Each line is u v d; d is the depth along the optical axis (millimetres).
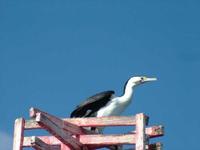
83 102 22531
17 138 16688
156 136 17828
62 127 16812
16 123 16859
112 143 16953
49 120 16344
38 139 16703
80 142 17375
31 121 16859
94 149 17688
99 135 17219
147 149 16547
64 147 17406
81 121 17406
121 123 16828
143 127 16422
